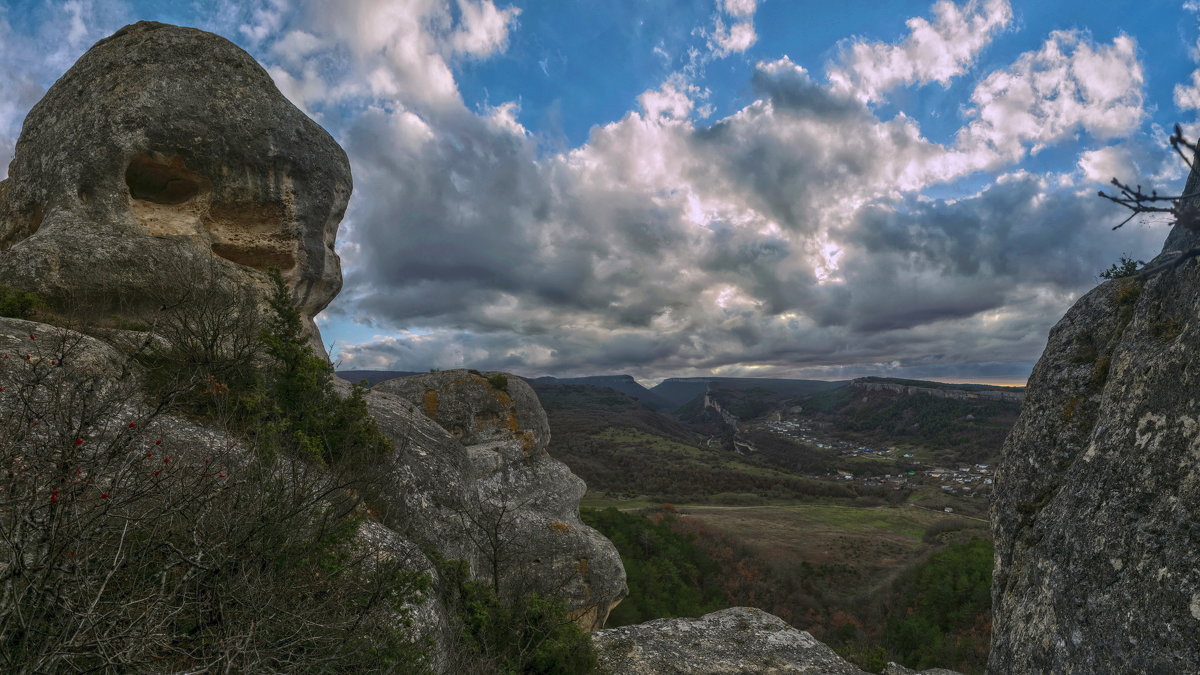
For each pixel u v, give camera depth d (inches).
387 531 424.8
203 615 202.5
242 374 418.0
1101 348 346.0
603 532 1643.7
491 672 411.2
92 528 171.6
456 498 589.9
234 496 244.4
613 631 654.5
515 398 1011.9
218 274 523.2
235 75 620.7
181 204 588.1
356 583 307.7
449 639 394.3
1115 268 385.1
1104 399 291.9
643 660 576.7
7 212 583.2
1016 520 350.0
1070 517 269.9
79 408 206.1
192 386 294.4
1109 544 236.5
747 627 687.7
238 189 603.8
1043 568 283.3
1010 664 289.6
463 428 940.6
